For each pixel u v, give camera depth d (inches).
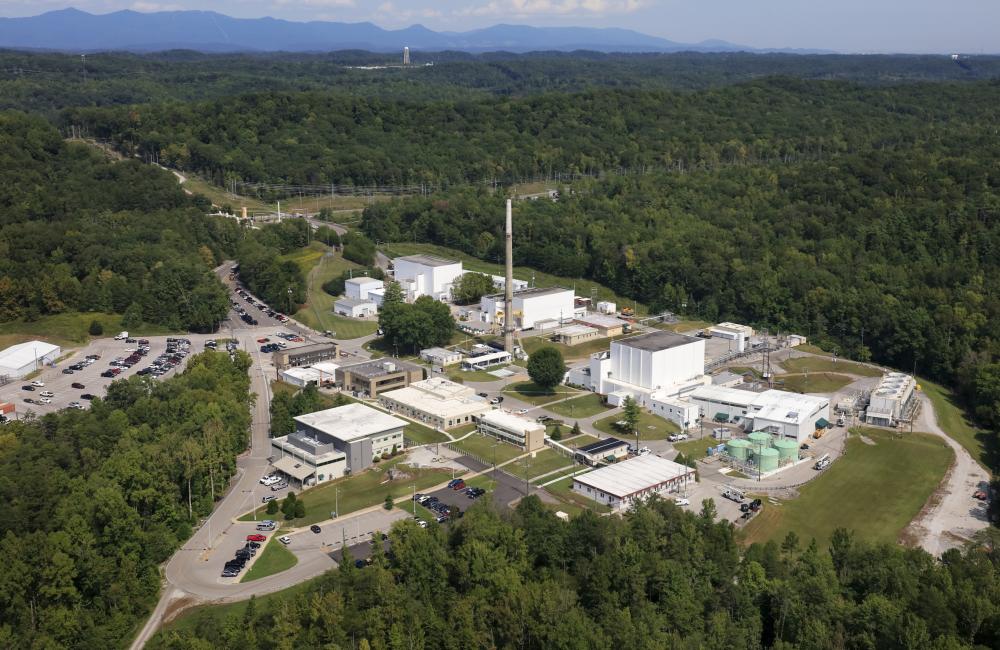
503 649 5531.5
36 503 6648.6
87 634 5738.2
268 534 7244.1
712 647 5374.0
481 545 6058.1
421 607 5674.2
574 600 5743.1
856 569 6166.3
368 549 6943.9
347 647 5383.9
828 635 5418.3
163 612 6166.3
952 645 4968.0
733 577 6146.7
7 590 5689.0
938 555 7076.8
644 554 6082.7
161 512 7086.6
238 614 6043.3
